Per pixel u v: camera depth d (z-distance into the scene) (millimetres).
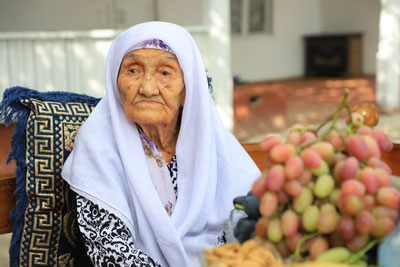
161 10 12062
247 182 1582
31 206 1618
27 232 1618
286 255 932
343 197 874
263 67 14719
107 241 1405
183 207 1531
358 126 1018
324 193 891
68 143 1634
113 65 1491
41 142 1614
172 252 1464
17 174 1617
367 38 15617
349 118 999
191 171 1539
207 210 1546
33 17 10516
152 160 1544
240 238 1037
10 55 5816
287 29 15266
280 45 15125
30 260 1622
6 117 1617
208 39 7008
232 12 13906
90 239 1430
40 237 1620
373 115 1250
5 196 1686
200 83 1504
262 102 8445
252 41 14375
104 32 6184
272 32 14859
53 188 1611
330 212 891
